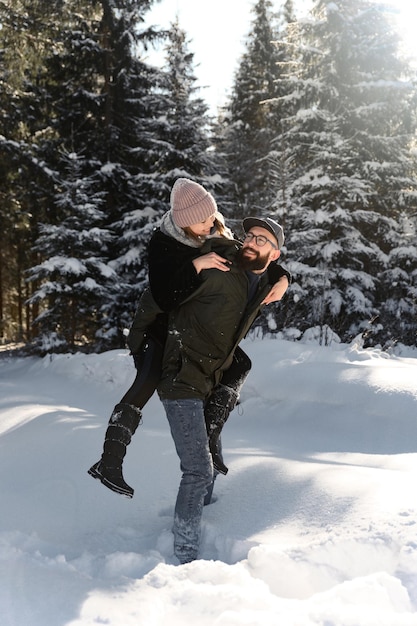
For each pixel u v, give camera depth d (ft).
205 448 8.27
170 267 8.09
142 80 54.80
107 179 51.39
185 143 50.72
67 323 44.86
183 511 8.04
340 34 49.96
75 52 52.44
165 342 8.60
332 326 41.16
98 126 55.21
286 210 40.96
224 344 8.44
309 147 50.31
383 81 49.06
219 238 8.48
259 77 79.92
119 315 45.50
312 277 41.73
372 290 45.29
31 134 56.80
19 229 61.93
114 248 51.31
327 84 50.72
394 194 50.21
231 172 69.41
